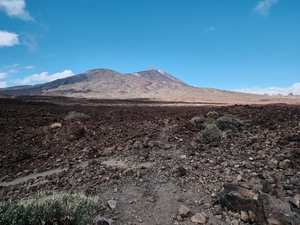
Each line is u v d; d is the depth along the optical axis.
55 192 4.78
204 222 3.65
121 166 6.75
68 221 3.26
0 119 15.77
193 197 4.58
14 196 5.00
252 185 4.75
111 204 4.29
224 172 5.65
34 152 9.02
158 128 12.49
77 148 9.33
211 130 9.37
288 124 9.99
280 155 6.45
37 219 3.07
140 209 4.16
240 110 16.05
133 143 9.51
